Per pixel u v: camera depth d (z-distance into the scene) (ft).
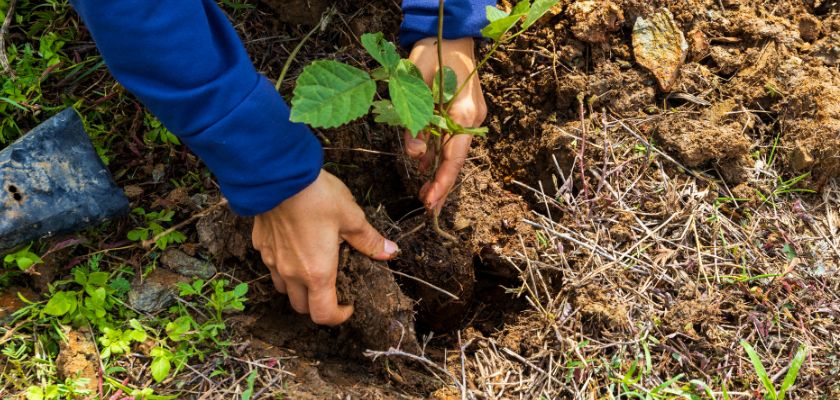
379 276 5.10
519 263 5.45
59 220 4.94
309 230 4.53
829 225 5.42
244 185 4.34
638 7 5.62
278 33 5.65
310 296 4.70
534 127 5.68
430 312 5.59
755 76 5.62
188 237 5.21
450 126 4.40
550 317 5.16
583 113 5.59
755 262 5.26
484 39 5.64
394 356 5.17
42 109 5.29
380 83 5.60
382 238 4.93
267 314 5.19
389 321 5.11
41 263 4.96
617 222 5.36
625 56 5.65
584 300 5.14
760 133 5.58
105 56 4.20
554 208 5.57
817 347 5.04
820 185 5.51
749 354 4.81
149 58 4.11
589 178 5.51
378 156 5.61
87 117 5.36
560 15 5.65
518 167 5.73
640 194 5.43
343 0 5.67
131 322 4.84
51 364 4.82
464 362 5.23
